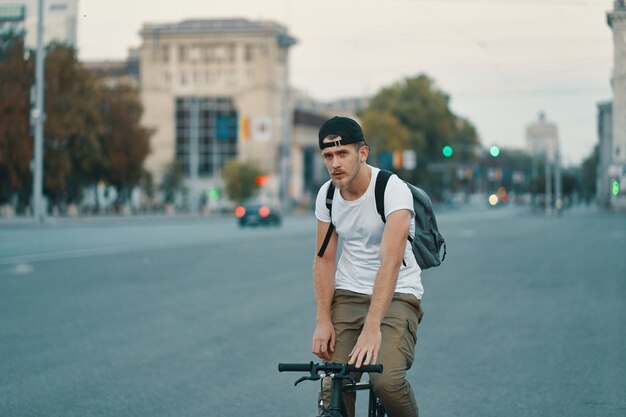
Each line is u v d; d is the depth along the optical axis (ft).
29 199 210.38
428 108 457.27
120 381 29.63
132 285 61.62
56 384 29.04
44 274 69.15
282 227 189.26
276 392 28.14
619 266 81.30
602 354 35.09
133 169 243.60
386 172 15.76
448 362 33.27
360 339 14.52
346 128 15.10
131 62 384.27
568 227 182.80
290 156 391.24
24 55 196.34
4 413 25.05
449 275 72.38
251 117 378.53
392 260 15.08
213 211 323.16
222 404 26.43
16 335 39.24
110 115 235.61
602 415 25.20
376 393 15.21
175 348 36.09
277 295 55.98
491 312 48.39
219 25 379.55
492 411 25.61
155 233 150.00
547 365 32.68
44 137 197.77
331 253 16.19
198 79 383.45
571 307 50.62
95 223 196.44
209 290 58.75
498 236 144.66
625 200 76.23
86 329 41.16
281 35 382.83
